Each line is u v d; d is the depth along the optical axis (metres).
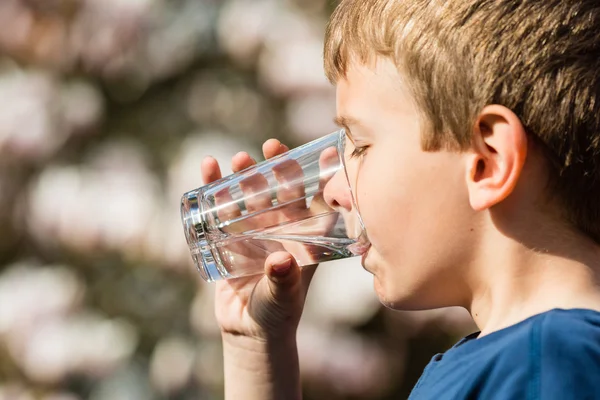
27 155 6.28
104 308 6.21
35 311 6.05
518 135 2.14
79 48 6.35
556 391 1.95
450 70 2.23
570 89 2.19
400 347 6.28
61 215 6.04
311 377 5.96
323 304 6.03
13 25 6.37
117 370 6.04
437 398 2.11
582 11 2.24
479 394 2.05
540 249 2.19
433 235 2.27
